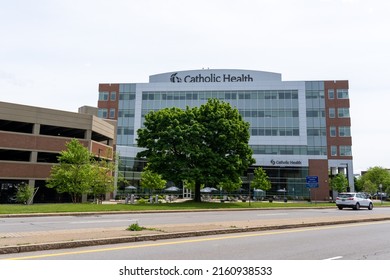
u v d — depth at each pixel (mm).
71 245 9031
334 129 72000
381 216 21016
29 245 8461
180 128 36219
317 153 71250
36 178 36656
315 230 14062
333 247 9875
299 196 69562
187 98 76562
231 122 37344
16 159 44594
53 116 38594
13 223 15398
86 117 41094
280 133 72688
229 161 36312
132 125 76562
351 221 17984
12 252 8180
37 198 40219
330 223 16641
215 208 29766
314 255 8609
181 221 17062
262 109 74125
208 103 38875
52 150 37906
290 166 71000
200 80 79188
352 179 70000
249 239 11094
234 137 37062
